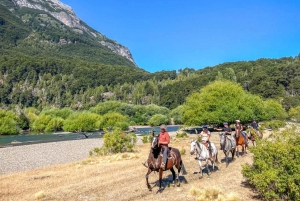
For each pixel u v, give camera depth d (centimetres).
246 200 1076
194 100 5728
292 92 13375
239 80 15312
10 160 2608
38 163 2459
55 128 8025
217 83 5994
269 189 1036
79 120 7700
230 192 1138
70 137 5862
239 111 5169
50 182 1530
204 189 1188
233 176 1484
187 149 2827
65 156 2862
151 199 1130
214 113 5244
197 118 5381
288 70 14475
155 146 1216
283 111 8569
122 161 2198
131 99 19625
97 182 1463
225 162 1931
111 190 1295
